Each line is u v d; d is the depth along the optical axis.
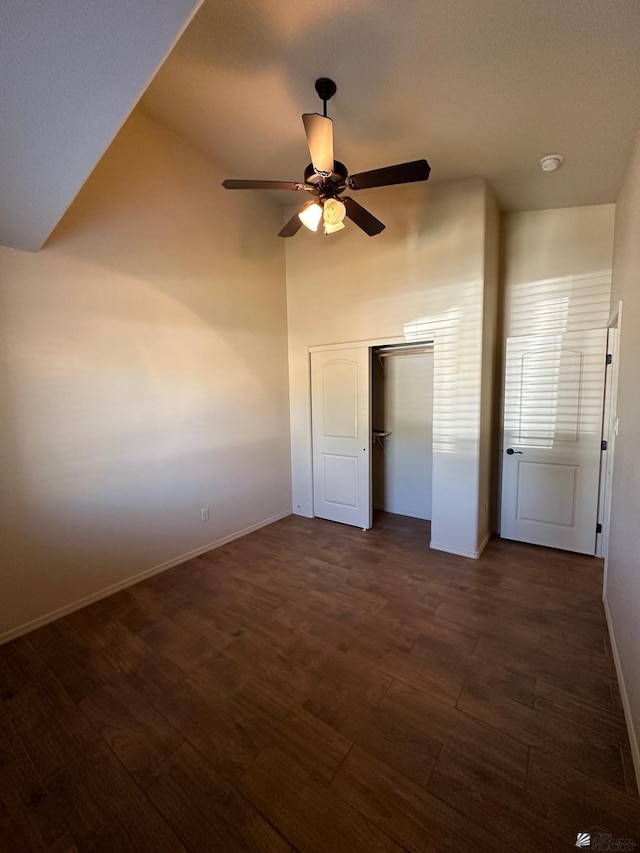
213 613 2.51
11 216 1.89
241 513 3.79
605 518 3.15
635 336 1.88
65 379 2.50
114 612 2.55
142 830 1.28
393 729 1.64
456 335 3.13
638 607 1.57
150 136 2.86
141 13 1.02
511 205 3.29
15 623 2.32
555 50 1.71
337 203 2.10
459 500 3.28
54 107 1.29
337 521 4.15
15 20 0.99
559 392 3.29
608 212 3.08
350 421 3.90
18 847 1.24
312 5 1.62
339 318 3.81
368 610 2.51
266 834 1.26
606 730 1.62
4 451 2.26
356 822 1.29
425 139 2.45
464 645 2.16
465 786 1.40
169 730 1.65
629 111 2.03
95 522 2.69
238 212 3.59
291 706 1.77
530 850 1.20
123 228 2.75
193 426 3.30
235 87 2.21
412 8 1.58
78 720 1.71
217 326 3.46
